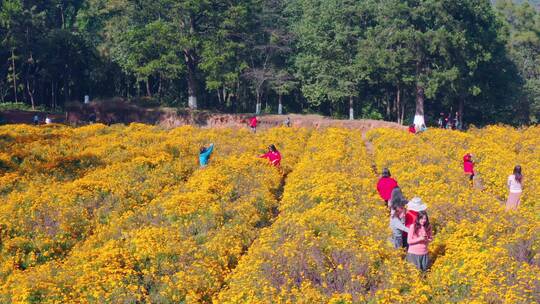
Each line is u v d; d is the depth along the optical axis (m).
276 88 66.00
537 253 12.27
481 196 17.78
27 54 66.75
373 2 64.25
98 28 78.88
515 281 10.62
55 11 81.44
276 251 12.62
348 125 56.19
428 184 18.98
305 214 15.16
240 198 19.02
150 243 13.49
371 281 11.34
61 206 18.03
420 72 60.69
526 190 19.52
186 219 16.47
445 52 56.22
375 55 59.28
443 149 31.84
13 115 60.16
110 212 18.00
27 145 31.53
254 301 10.46
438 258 12.33
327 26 64.12
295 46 69.69
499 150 29.95
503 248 12.39
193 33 59.88
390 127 54.84
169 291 11.66
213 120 58.91
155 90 80.31
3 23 65.00
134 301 11.22
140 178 22.78
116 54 68.00
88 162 26.09
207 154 25.28
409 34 56.94
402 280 10.95
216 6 61.25
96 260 12.86
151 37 57.00
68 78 72.75
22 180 22.05
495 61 65.94
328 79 62.25
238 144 33.56
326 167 23.39
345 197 17.30
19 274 12.68
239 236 15.27
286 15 76.19
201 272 12.51
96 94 76.00
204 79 68.75
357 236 13.39
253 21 65.75
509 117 75.38
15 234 16.22
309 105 77.38
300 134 41.81
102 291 11.23
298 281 11.55
